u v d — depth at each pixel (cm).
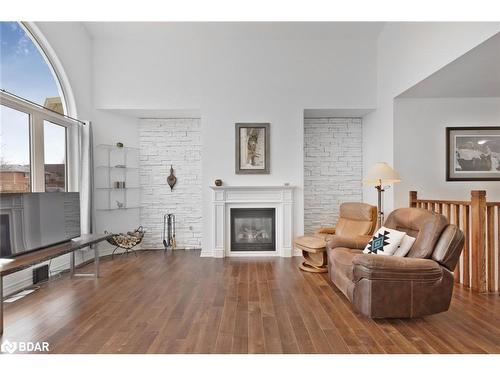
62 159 438
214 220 495
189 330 241
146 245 551
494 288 326
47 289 339
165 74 502
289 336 231
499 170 445
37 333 237
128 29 474
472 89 408
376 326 246
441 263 259
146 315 269
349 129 553
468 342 222
